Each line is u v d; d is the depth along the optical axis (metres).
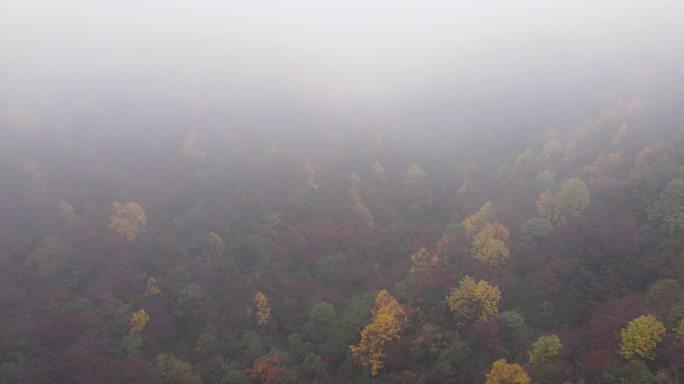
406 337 73.56
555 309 71.44
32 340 71.88
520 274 80.44
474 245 87.94
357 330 79.56
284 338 83.75
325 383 70.62
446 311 76.56
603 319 63.09
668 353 51.97
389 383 67.75
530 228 86.00
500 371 56.91
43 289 81.81
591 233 78.81
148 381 68.31
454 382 63.47
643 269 70.06
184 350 78.75
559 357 59.66
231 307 87.19
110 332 75.94
